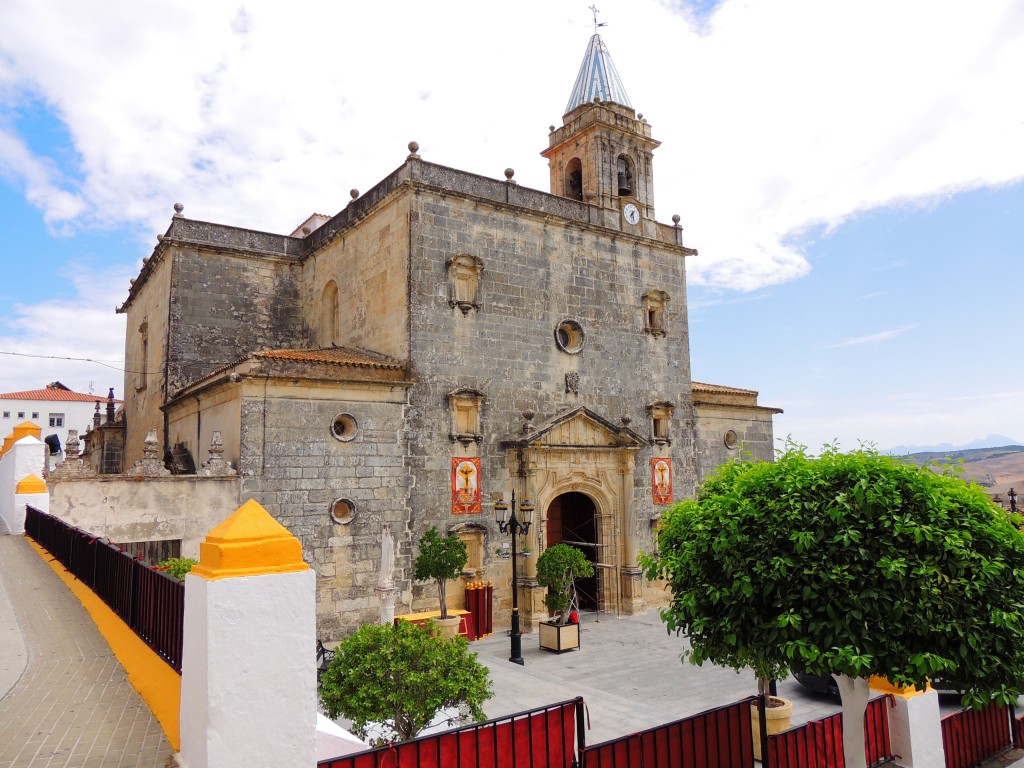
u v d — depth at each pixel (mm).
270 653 5352
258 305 32719
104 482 21188
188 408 28484
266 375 23172
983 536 9164
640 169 35062
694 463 34344
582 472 29484
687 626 10953
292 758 5332
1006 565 8898
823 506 9406
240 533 5473
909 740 12289
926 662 8516
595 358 31328
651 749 9672
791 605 9258
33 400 84625
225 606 5223
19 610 12578
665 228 35312
